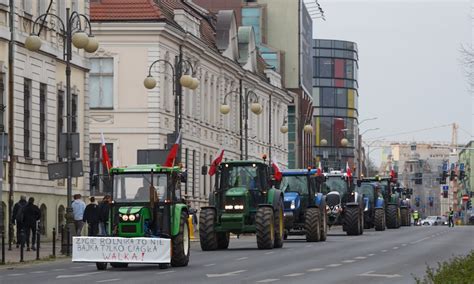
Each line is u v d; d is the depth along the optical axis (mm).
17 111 82000
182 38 121375
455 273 36062
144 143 115500
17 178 81125
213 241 70438
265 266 52750
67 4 93750
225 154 144875
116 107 115562
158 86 115688
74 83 94875
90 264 57000
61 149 66500
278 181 73188
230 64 143375
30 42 64750
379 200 117875
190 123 126938
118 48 115812
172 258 52969
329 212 96312
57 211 89312
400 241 83375
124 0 116750
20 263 57594
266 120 170625
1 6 79750
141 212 52438
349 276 45531
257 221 69812
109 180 53688
